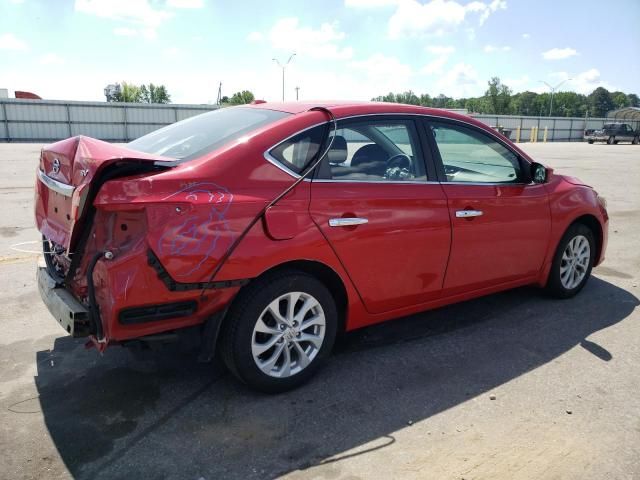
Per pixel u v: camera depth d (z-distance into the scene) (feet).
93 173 8.70
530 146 132.36
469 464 8.58
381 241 11.14
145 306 8.75
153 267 8.57
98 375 11.19
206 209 8.98
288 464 8.51
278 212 9.71
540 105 424.05
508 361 12.17
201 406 10.09
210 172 9.33
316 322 10.77
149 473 8.22
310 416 9.85
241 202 9.33
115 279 8.50
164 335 9.29
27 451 8.68
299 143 10.43
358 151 11.19
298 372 10.66
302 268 10.52
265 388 10.34
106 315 8.68
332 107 11.25
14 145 103.91
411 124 12.22
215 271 9.09
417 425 9.64
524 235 14.11
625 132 147.13
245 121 11.14
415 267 11.91
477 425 9.67
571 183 15.71
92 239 9.17
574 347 12.95
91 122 132.57
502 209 13.39
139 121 137.80
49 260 11.37
